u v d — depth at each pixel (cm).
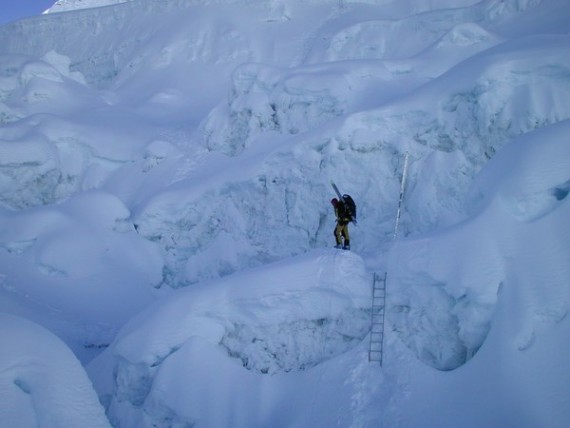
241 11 4425
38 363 886
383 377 1192
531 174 1237
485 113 1759
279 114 2358
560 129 1311
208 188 2227
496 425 1018
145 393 1349
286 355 1312
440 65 2336
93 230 2262
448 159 1800
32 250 2186
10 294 2005
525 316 1088
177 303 1399
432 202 1758
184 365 1301
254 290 1344
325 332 1308
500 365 1070
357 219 1869
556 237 1162
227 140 2545
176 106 3462
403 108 1903
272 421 1225
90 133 2819
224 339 1356
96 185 2692
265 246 2052
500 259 1177
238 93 2570
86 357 1809
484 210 1259
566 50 1736
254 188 2117
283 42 4000
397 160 1878
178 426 1256
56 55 3709
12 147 2533
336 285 1302
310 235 1977
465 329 1159
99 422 895
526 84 1753
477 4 3119
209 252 2186
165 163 2622
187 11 4631
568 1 2656
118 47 4681
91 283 2119
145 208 2305
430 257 1252
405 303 1263
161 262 2267
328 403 1191
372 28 3344
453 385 1119
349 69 2331
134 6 4988
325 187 1948
